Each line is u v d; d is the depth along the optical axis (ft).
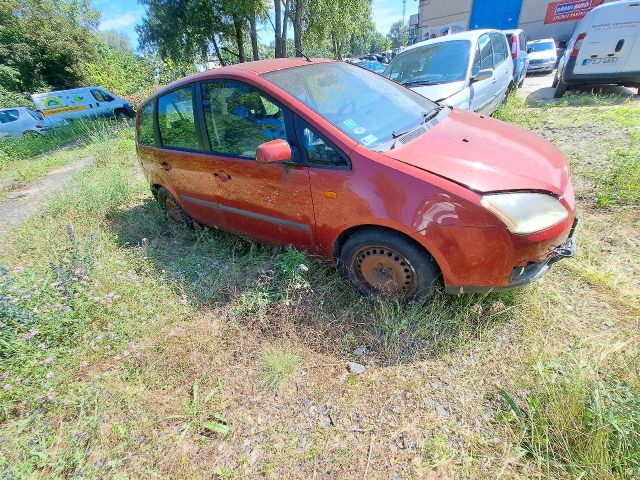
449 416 5.92
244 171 9.00
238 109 9.01
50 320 7.66
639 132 15.17
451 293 7.30
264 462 5.61
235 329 8.18
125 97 56.08
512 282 6.76
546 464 5.04
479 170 6.88
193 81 10.11
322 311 8.26
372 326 7.82
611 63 22.84
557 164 7.73
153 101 11.76
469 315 7.47
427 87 16.21
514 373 6.41
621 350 6.38
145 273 10.33
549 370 6.27
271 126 8.43
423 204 6.64
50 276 8.79
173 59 67.36
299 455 5.65
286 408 6.40
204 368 7.30
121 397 6.67
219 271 9.94
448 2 80.02
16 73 66.39
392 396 6.37
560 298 7.73
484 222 6.33
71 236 9.64
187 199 11.52
